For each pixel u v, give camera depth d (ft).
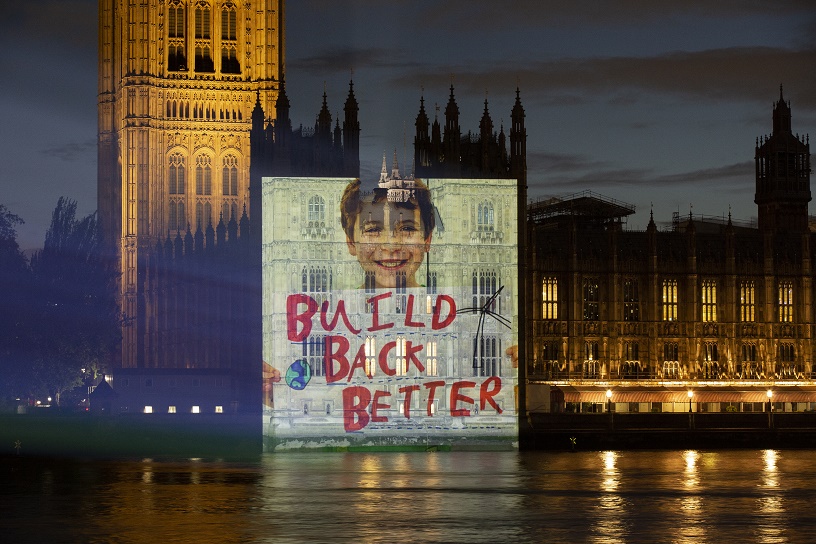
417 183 459.32
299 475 371.35
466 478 362.94
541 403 528.63
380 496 321.52
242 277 568.41
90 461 437.99
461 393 457.27
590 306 562.66
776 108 629.92
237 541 255.91
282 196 452.35
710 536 262.67
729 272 568.00
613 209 622.54
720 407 552.00
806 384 560.20
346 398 453.58
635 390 544.62
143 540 256.73
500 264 459.73
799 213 623.77
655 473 380.17
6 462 435.94
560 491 332.39
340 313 453.58
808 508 301.84
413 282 456.86
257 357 504.84
